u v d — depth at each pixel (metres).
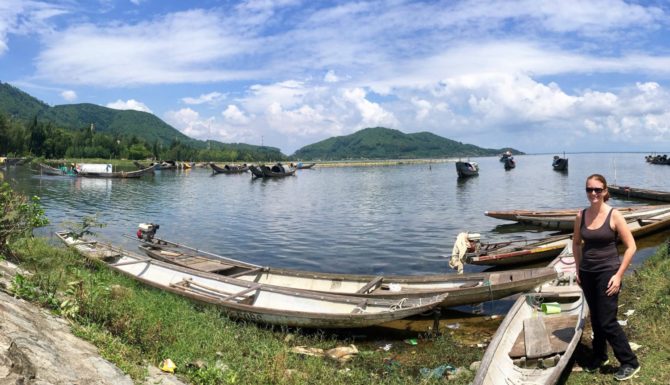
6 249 11.66
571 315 8.75
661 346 7.59
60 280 9.48
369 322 10.17
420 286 13.05
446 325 11.58
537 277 11.33
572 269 11.97
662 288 10.23
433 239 24.16
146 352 7.40
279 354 8.16
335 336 10.73
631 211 24.16
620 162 143.62
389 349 10.16
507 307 12.80
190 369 7.25
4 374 4.93
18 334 5.73
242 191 56.59
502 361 7.24
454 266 15.25
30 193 48.28
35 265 11.00
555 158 96.12
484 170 107.50
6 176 72.50
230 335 9.66
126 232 26.30
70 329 6.90
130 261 15.33
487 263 17.09
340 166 172.12
